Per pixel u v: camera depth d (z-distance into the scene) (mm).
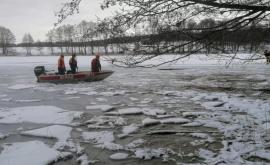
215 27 4043
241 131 7969
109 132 8406
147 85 17250
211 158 6410
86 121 9562
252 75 20516
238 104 11125
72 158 6695
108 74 20047
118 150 7078
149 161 6438
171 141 7582
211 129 8359
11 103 12758
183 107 11172
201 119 9336
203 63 32469
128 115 10234
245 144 7016
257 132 7801
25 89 16719
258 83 16562
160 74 23328
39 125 9305
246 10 4023
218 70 24953
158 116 9953
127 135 8125
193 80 18859
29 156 6738
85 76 19234
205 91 14445
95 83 18750
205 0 3957
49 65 36281
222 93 13703
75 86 17516
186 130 8391
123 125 9070
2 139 8055
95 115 10336
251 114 9609
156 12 4074
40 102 12875
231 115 9633
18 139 8055
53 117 10133
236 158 6305
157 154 6734
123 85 17500
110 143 7512
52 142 7762
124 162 6418
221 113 9977
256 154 6422
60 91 15734
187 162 6293
